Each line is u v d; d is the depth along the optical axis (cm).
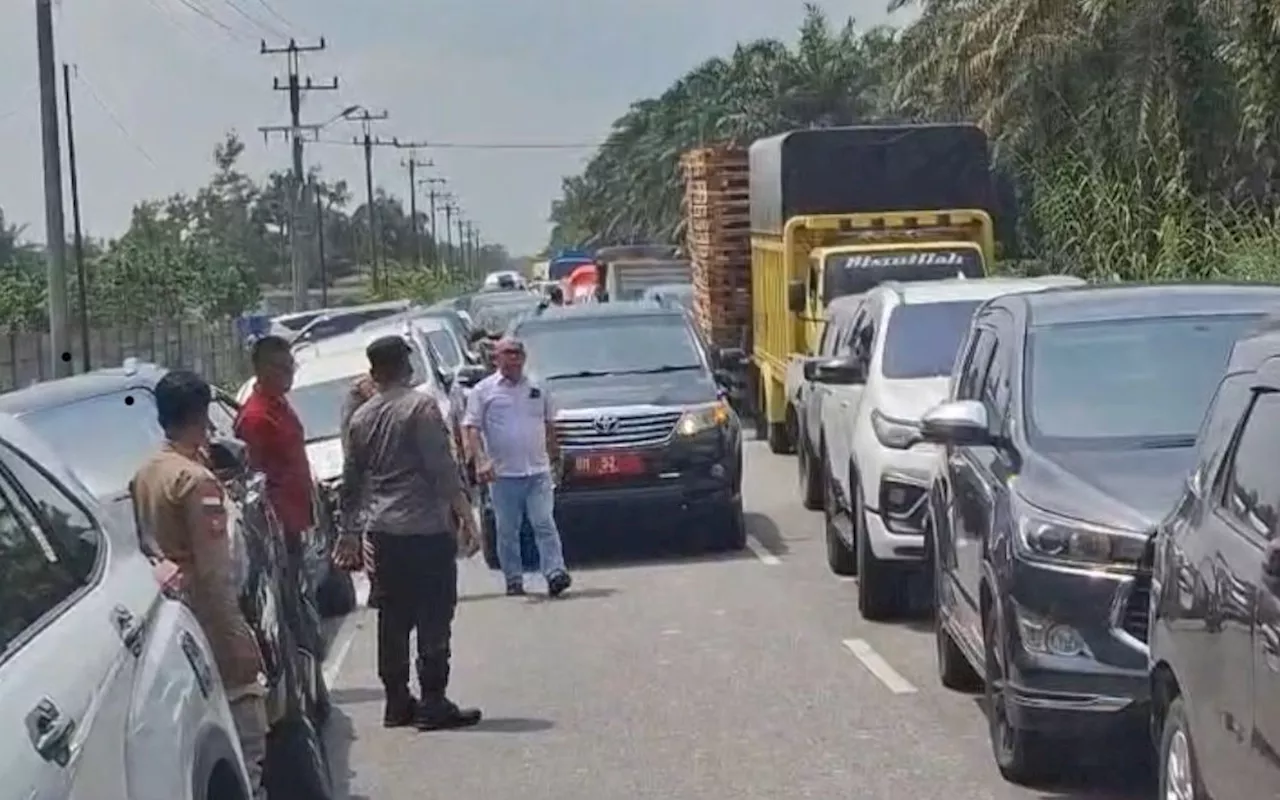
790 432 2647
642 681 1201
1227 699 619
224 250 8650
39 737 406
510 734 1074
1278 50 2688
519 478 1557
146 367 1270
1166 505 820
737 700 1130
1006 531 860
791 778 944
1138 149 2986
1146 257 2805
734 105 7450
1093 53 3331
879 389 1387
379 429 1087
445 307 3656
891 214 2488
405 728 1105
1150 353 981
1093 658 810
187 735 518
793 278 2489
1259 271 2434
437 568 1090
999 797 886
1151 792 876
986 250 2467
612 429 1717
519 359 1563
